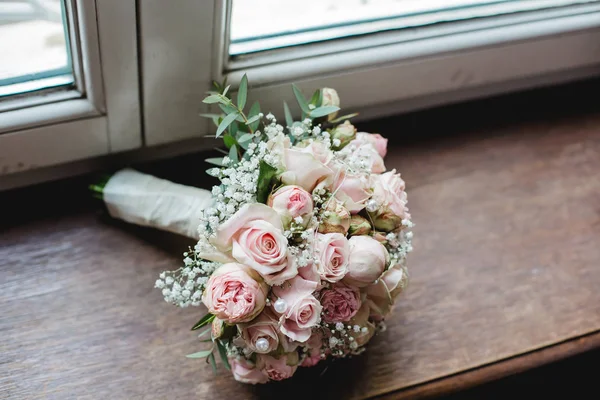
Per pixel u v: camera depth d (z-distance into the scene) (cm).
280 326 80
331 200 82
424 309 100
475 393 117
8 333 91
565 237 108
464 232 107
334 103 93
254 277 79
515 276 104
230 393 91
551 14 111
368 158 88
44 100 92
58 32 90
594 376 123
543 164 115
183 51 94
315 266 80
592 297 103
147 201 96
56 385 89
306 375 93
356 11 103
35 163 96
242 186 83
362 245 81
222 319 79
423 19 105
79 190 103
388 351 96
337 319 83
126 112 96
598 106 123
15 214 100
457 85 113
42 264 96
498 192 111
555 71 120
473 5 107
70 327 92
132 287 96
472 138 116
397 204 85
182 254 100
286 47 100
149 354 92
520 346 98
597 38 117
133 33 90
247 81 95
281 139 85
